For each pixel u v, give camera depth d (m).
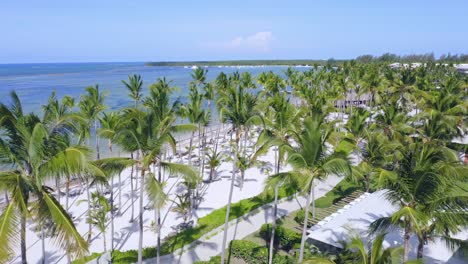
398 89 62.06
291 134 24.78
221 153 47.00
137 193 34.06
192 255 22.70
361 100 84.81
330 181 37.53
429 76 84.44
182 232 25.67
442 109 38.94
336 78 78.94
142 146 17.78
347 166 16.05
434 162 15.72
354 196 30.89
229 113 23.42
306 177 17.03
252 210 29.80
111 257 21.52
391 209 23.75
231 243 23.17
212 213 28.97
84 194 33.12
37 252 23.05
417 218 14.17
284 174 17.23
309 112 36.03
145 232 26.38
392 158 27.89
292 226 27.28
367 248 18.52
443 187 14.16
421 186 14.58
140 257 18.12
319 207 30.81
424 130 30.95
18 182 12.16
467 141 38.25
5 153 12.52
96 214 23.36
